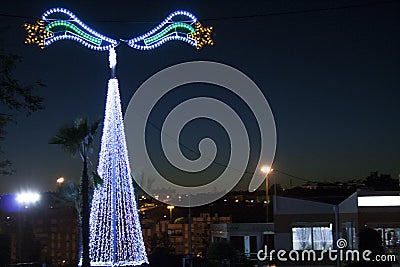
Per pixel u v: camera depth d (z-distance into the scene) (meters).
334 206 35.00
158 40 23.62
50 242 58.25
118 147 28.23
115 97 28.06
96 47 24.44
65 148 25.39
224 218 62.69
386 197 32.41
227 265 34.44
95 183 26.88
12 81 16.25
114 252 27.59
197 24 22.72
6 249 36.44
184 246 62.16
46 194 42.84
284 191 59.44
